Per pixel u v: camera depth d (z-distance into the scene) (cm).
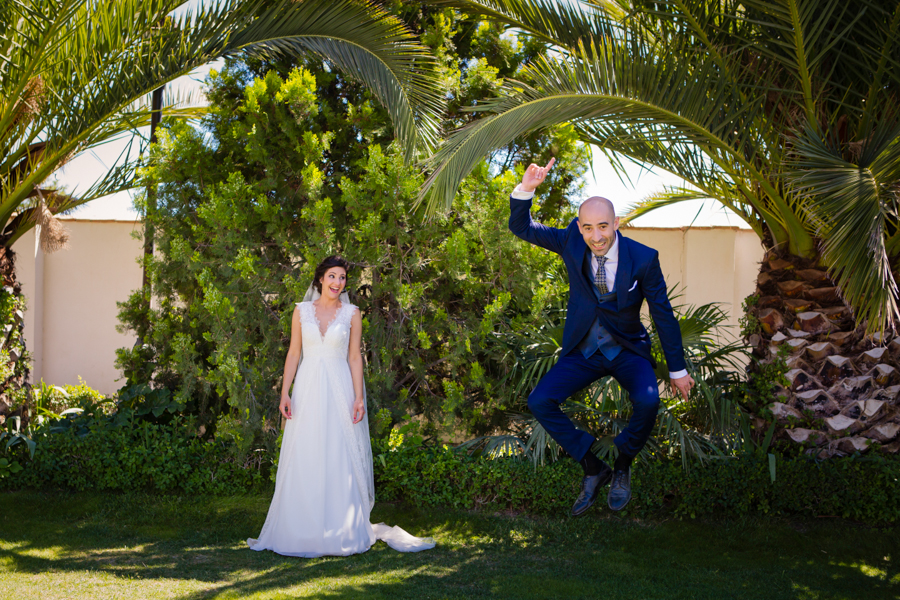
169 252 554
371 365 540
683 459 466
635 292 316
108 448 521
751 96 440
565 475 478
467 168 396
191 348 524
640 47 427
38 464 523
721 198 540
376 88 509
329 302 434
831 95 461
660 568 393
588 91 404
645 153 517
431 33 601
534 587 358
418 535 446
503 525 461
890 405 484
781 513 481
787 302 506
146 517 462
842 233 373
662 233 802
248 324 527
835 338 494
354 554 406
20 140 552
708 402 488
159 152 541
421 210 527
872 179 376
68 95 517
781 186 480
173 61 517
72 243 814
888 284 394
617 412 486
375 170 508
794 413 499
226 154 575
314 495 407
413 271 544
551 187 630
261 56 537
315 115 529
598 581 371
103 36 506
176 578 360
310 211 500
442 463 495
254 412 509
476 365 522
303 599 331
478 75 607
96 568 371
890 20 406
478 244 539
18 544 407
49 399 643
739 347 524
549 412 326
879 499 464
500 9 528
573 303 329
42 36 470
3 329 559
